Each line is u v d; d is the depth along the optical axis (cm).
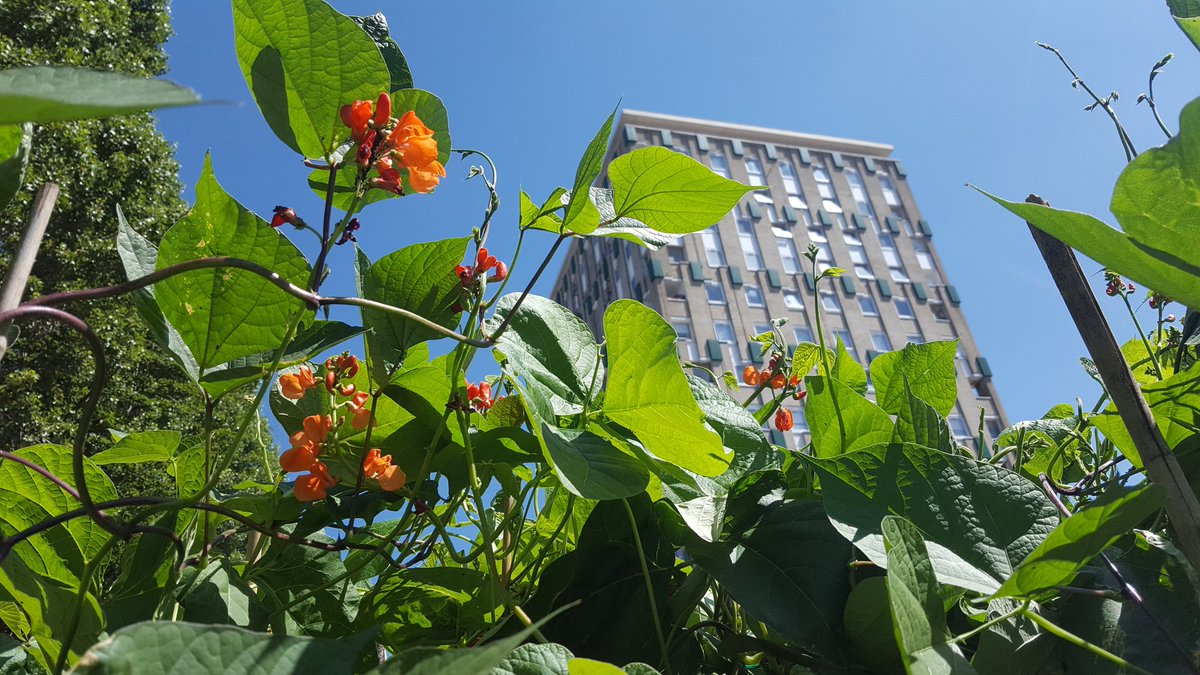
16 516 81
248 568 97
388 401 103
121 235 82
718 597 106
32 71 34
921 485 75
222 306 82
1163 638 64
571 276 4731
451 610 104
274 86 82
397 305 98
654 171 93
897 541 56
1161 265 60
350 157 83
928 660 52
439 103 98
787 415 135
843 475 76
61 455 82
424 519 107
